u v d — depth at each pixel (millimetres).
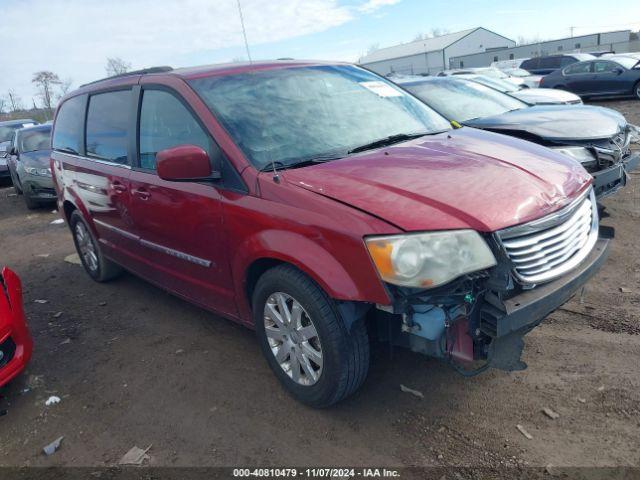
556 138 5316
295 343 3002
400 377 3279
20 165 10148
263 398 3248
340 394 2865
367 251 2490
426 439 2756
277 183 2924
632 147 7688
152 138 3857
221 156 3205
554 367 3209
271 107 3514
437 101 6773
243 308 3375
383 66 65438
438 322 2576
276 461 2723
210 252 3412
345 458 2689
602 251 3072
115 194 4297
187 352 3928
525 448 2613
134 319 4629
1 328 3348
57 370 3895
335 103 3779
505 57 49219
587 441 2609
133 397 3432
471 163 3025
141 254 4348
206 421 3100
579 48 42312
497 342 2568
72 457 2930
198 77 3648
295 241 2768
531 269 2658
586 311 3811
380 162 3057
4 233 8773
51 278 6043
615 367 3137
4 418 3371
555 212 2740
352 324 2701
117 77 4555
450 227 2453
